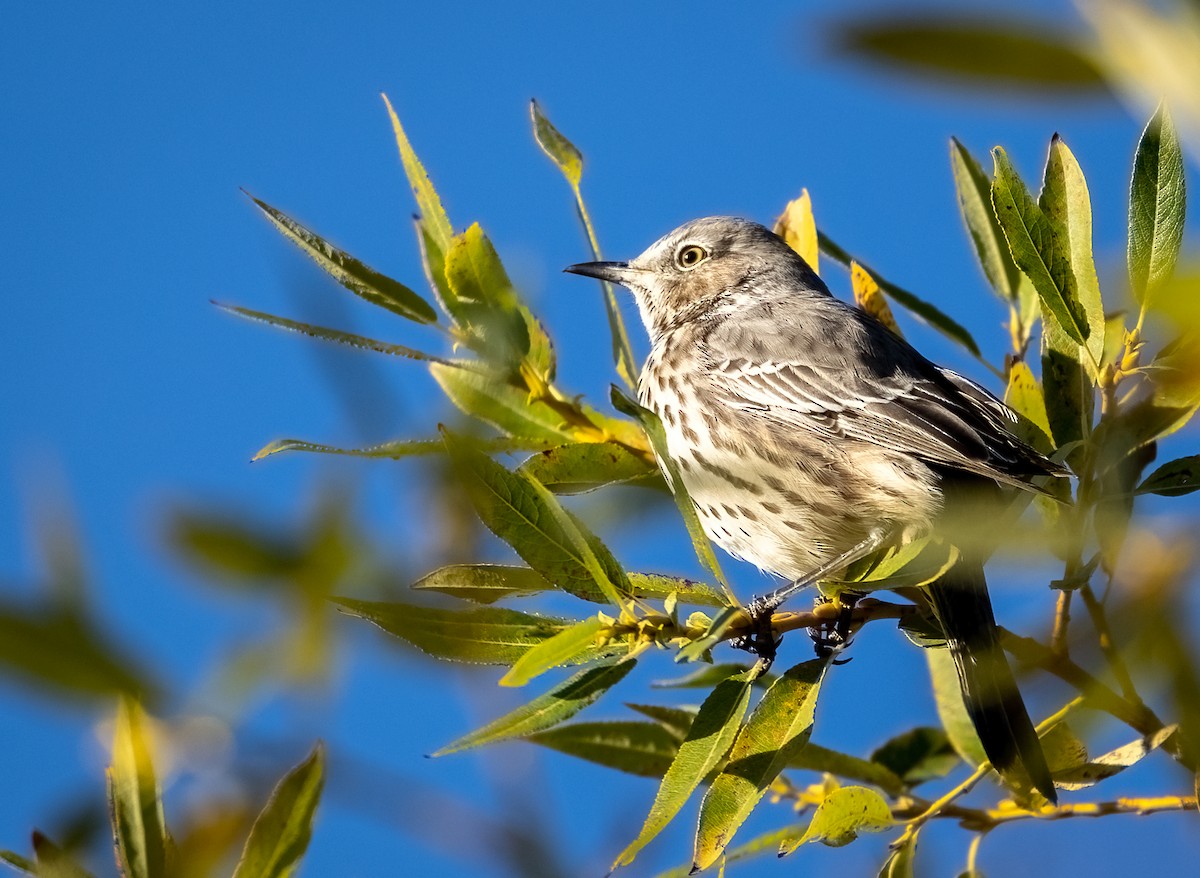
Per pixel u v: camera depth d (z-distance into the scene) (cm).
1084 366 882
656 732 872
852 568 940
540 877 387
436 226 818
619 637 695
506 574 703
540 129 927
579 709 631
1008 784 795
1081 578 692
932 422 1161
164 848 475
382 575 315
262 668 304
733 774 710
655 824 641
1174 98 216
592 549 698
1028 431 941
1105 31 210
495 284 811
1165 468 846
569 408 949
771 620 923
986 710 764
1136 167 685
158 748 342
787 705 735
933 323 1004
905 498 1171
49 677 282
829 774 901
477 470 636
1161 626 346
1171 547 347
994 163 821
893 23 204
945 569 711
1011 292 1016
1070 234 830
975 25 205
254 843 510
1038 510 914
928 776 935
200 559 304
